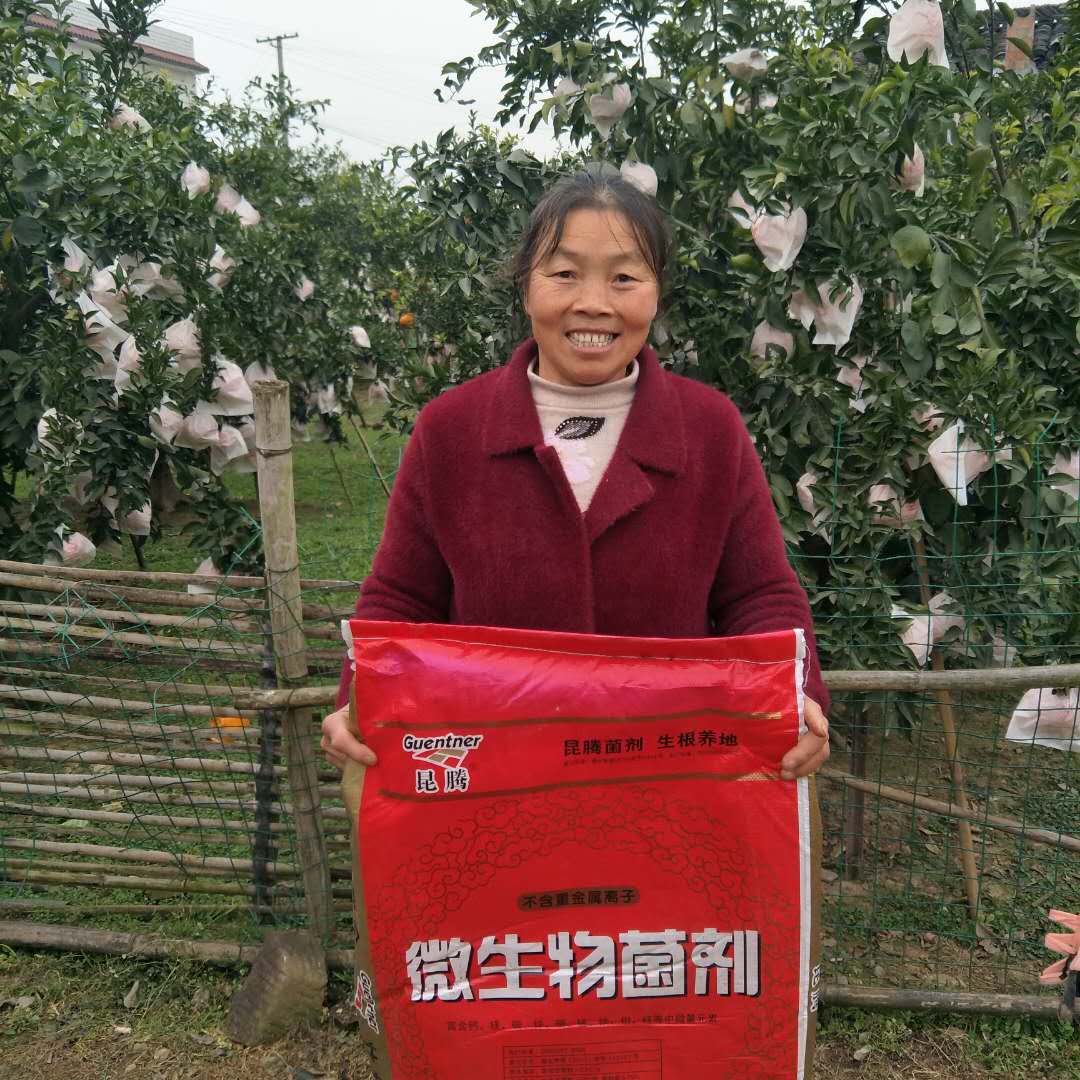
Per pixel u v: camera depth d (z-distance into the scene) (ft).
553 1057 4.44
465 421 4.79
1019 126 11.50
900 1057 7.39
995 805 10.66
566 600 4.58
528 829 4.34
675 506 4.63
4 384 12.89
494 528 4.65
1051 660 8.68
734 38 9.96
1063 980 7.50
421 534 4.94
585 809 4.33
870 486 8.51
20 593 12.52
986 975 8.23
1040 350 8.87
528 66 10.35
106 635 8.14
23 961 8.32
